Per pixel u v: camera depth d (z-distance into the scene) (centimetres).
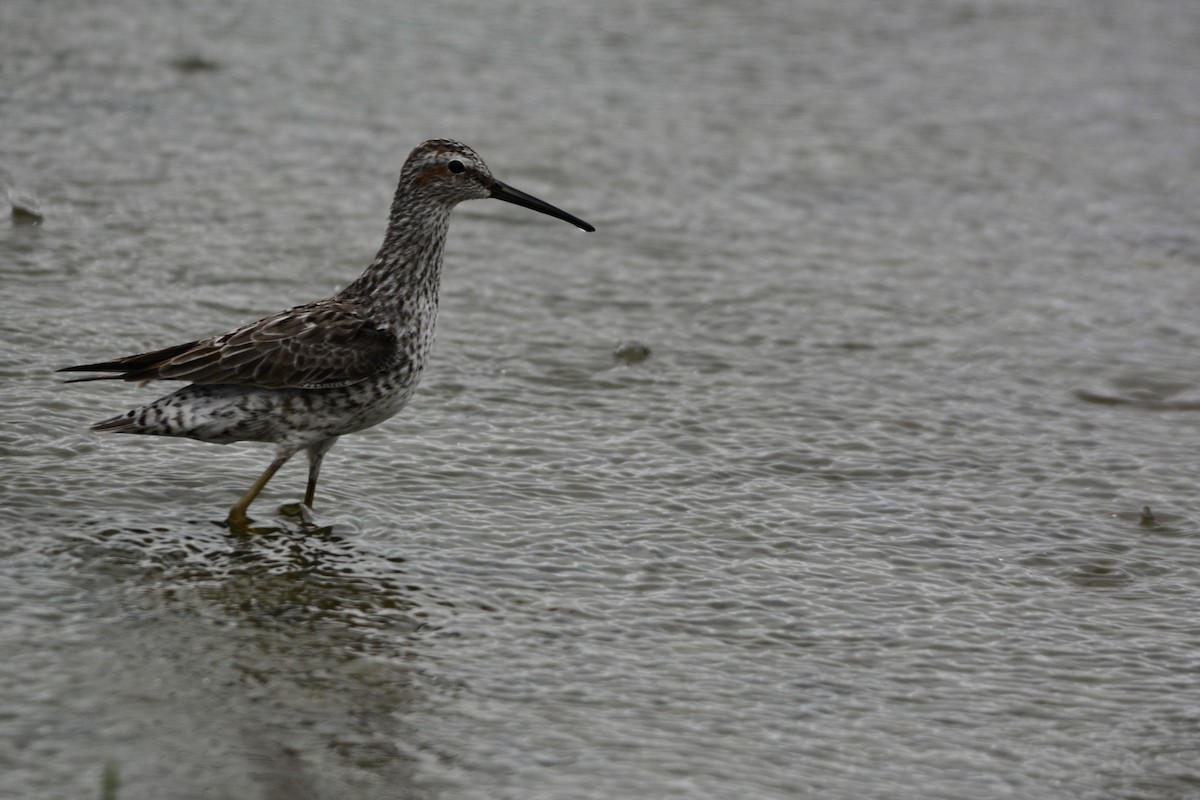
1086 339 1770
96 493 1271
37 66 2381
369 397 1243
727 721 1011
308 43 2636
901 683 1077
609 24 2875
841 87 2647
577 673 1062
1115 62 2827
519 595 1170
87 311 1627
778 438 1488
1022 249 2050
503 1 2947
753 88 2614
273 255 1839
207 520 1252
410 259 1285
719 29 2891
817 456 1454
